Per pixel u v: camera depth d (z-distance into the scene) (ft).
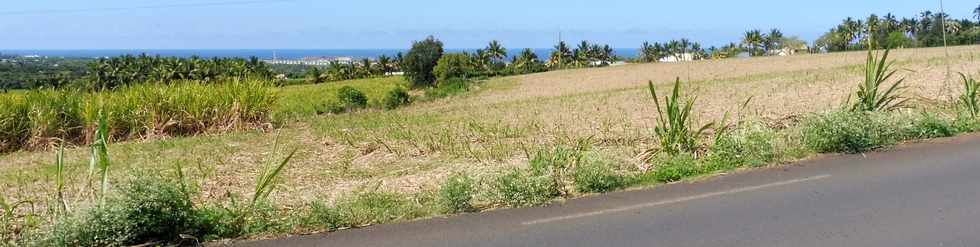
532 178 21.77
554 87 147.95
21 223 20.12
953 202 19.99
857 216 18.90
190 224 18.35
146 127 55.72
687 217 19.22
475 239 17.67
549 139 40.55
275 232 18.61
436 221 19.44
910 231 17.42
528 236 17.84
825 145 28.40
